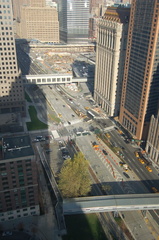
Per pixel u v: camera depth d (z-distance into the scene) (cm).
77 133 19350
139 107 17512
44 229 11288
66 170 12388
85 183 12556
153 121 15700
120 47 19725
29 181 10919
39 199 12925
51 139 18562
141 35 16125
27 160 10319
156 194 12219
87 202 11594
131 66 18012
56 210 12194
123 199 11788
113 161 16312
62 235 11012
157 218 12100
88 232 11188
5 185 10569
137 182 14475
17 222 11600
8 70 19738
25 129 19825
